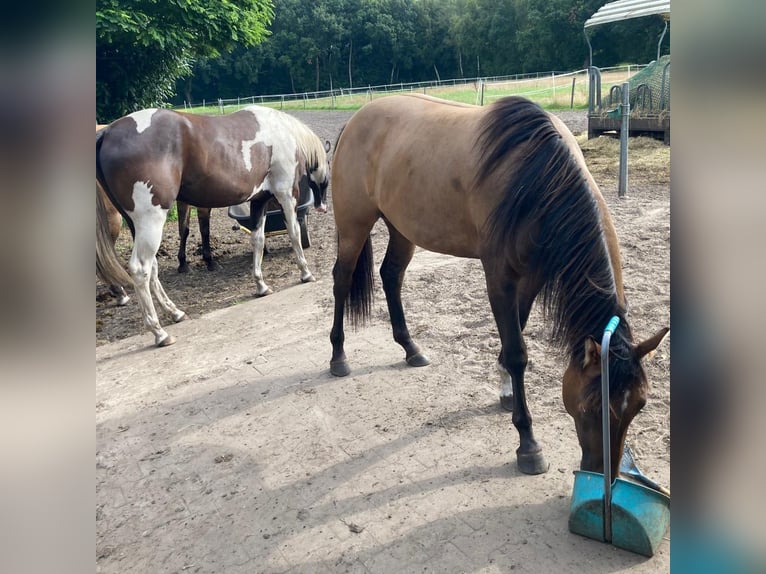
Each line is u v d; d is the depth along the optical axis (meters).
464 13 56.53
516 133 2.26
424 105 3.01
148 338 4.51
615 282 2.02
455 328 4.02
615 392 1.77
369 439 2.79
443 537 2.09
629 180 8.08
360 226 3.37
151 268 4.21
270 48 60.47
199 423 3.09
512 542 2.03
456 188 2.53
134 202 4.02
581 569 1.88
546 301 2.15
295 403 3.20
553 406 2.93
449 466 2.52
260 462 2.69
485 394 3.12
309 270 5.97
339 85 63.91
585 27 12.60
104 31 7.75
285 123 5.26
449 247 2.76
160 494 2.52
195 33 9.21
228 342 4.23
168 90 10.23
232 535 2.23
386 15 60.84
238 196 4.82
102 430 3.10
